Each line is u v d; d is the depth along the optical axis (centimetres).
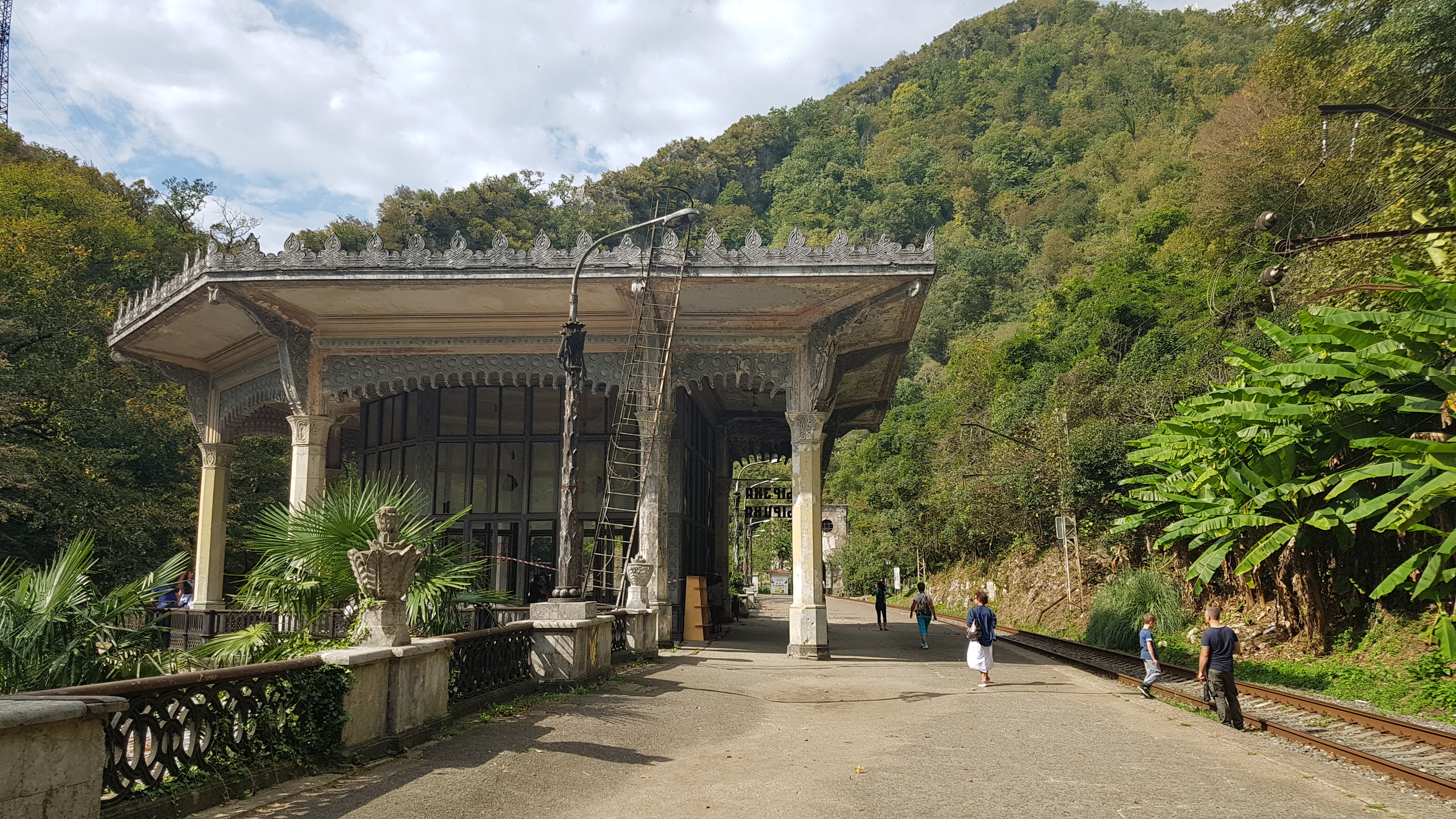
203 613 1739
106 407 2775
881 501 5675
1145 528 2430
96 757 452
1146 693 1330
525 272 1689
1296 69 2856
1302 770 788
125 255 3631
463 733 835
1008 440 3578
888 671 1608
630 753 807
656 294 1770
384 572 762
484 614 1438
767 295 1789
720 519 2938
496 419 2053
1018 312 8394
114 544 2512
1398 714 1154
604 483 2008
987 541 3888
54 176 3794
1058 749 873
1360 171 2489
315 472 1928
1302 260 2295
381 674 743
